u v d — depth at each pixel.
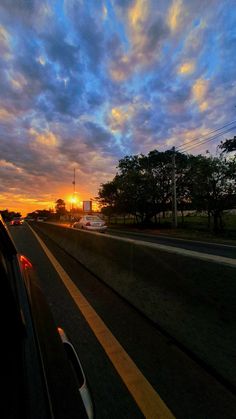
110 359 3.12
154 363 3.03
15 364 1.22
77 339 3.64
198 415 2.24
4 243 1.59
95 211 66.62
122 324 4.11
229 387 2.57
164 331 3.75
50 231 19.78
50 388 1.24
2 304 1.32
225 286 2.99
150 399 2.45
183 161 33.81
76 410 1.38
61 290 6.00
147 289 4.56
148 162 36.88
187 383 2.66
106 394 2.52
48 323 1.79
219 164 24.56
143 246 4.86
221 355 2.80
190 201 31.98
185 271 3.65
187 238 20.30
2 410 1.07
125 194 37.91
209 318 3.14
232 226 31.55
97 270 7.17
